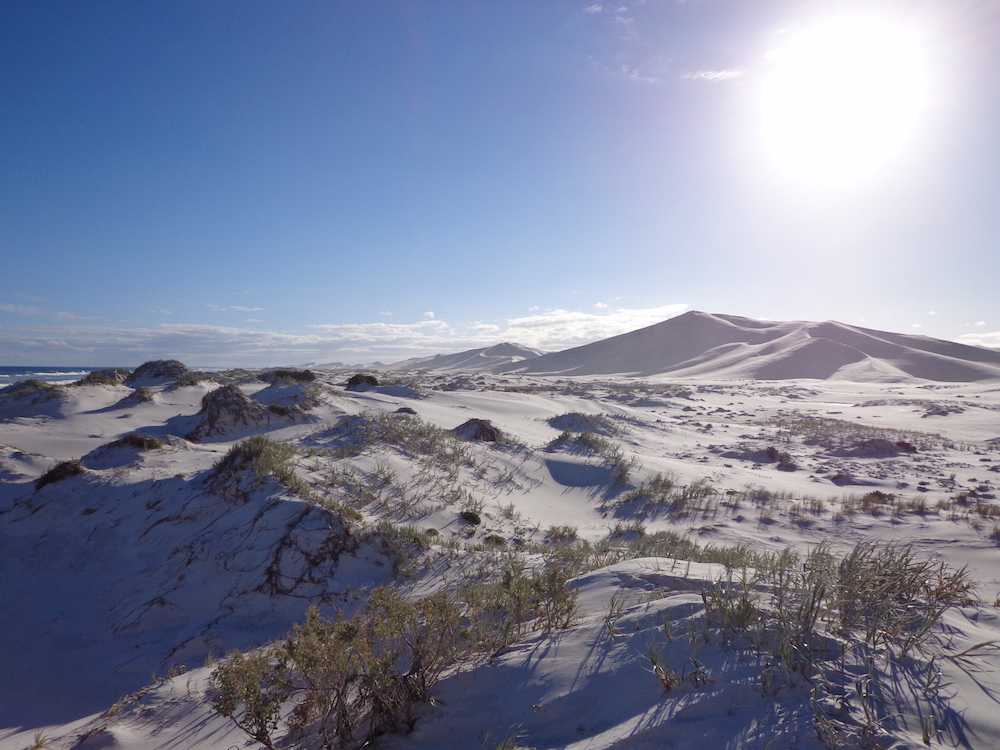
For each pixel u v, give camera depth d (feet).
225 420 52.19
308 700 11.34
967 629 11.46
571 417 74.02
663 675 9.57
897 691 8.75
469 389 102.27
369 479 33.22
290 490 25.53
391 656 11.12
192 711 12.75
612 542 30.42
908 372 303.07
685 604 12.38
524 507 37.93
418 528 27.71
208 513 24.79
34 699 15.02
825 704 8.43
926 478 50.90
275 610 19.43
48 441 49.06
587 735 8.82
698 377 310.04
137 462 34.35
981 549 26.66
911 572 14.12
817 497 42.80
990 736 7.59
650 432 76.54
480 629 13.35
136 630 18.48
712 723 8.34
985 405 128.67
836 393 184.85
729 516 37.04
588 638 11.80
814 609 11.13
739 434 81.30
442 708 10.52
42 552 24.40
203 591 20.18
